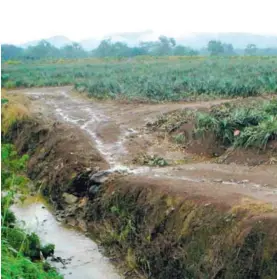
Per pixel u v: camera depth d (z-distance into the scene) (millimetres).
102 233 13656
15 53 127438
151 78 34781
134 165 16125
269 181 12648
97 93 32688
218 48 126812
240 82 27422
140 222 12273
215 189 11773
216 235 9742
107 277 11602
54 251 12992
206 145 16844
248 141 15336
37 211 16172
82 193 15961
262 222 9000
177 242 10656
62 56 133375
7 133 24125
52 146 19672
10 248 10492
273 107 17828
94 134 20594
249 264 8695
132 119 22719
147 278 11156
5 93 35875
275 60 55031
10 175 13578
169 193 11961
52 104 31031
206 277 9461
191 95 27641
